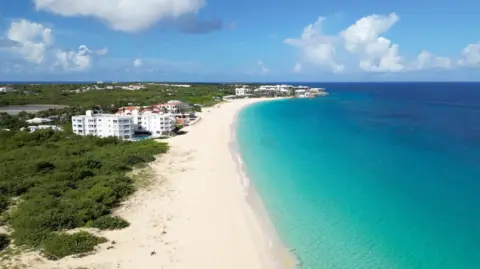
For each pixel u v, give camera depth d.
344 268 31.98
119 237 37.31
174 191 51.62
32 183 52.66
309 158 70.06
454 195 48.12
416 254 33.81
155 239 37.06
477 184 52.38
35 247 34.47
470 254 33.62
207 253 34.50
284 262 33.16
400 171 59.81
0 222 40.44
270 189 52.25
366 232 38.34
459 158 68.06
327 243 36.34
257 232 38.91
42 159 66.56
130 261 32.59
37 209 42.34
